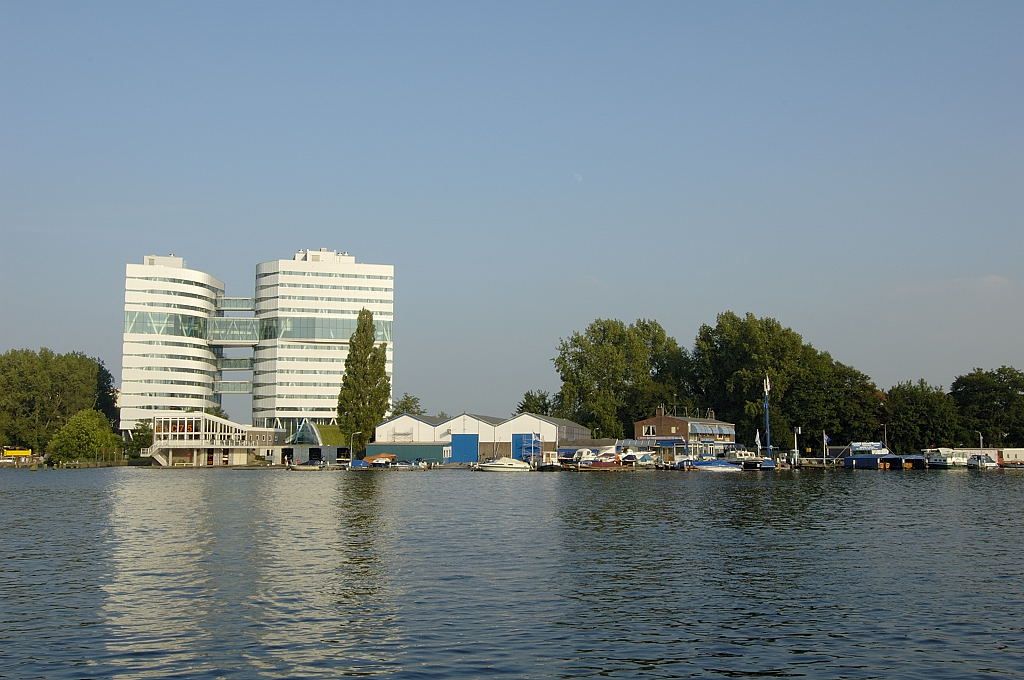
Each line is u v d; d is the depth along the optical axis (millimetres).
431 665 30609
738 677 29406
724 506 90562
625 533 65875
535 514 81375
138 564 51031
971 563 51281
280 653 32031
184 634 34656
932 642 33375
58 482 143375
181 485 132625
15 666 30500
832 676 29484
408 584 44469
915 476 162875
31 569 49469
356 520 75875
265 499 101375
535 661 31078
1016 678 29188
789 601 40375
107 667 30422
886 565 50531
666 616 37500
